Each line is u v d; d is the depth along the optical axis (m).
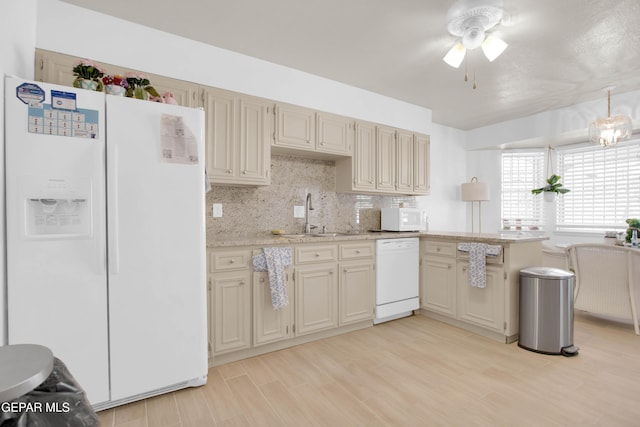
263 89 2.74
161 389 1.79
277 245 2.42
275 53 2.65
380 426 1.56
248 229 2.89
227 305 2.21
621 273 2.70
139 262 1.64
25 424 0.54
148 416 1.62
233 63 2.61
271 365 2.20
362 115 3.37
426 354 2.37
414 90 3.42
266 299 2.37
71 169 1.47
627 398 1.78
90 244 1.52
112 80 1.70
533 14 2.10
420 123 3.89
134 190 1.63
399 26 2.27
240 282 2.26
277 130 2.71
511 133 4.43
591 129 3.34
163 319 1.71
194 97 2.35
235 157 2.49
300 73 2.96
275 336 2.40
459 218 4.88
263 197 2.99
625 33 2.32
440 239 3.12
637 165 3.99
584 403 1.73
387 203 3.96
